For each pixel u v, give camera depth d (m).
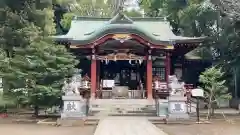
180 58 33.19
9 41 25.47
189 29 36.12
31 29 24.64
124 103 25.14
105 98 26.48
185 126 18.78
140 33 25.23
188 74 33.75
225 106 30.80
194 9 33.12
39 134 15.80
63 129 17.61
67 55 22.75
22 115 23.81
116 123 18.88
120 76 32.66
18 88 21.48
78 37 28.48
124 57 27.34
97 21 33.41
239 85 30.97
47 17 32.09
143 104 24.97
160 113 22.30
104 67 32.72
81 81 25.66
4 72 22.56
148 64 26.92
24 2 26.30
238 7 26.02
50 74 21.22
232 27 28.20
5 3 25.47
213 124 19.66
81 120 19.33
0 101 24.89
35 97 21.45
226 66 29.77
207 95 22.22
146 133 15.45
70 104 19.73
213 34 32.03
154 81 28.00
